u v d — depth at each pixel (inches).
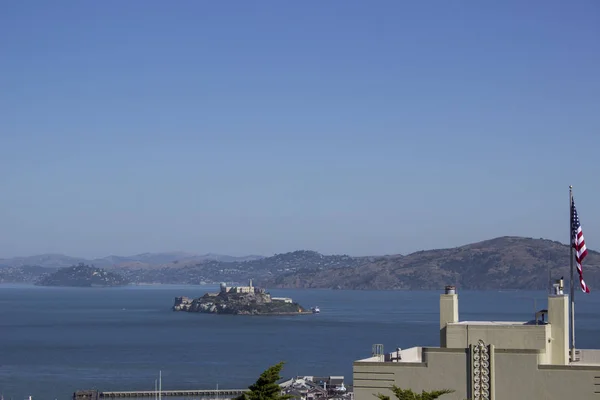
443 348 3093.0
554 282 3385.8
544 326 3147.1
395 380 3127.5
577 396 2955.2
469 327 3213.6
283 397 3065.9
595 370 2942.9
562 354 3245.6
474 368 3051.2
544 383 2982.3
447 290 3425.2
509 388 3016.7
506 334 3179.1
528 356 3002.0
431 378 3093.0
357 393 3159.5
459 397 3056.1
